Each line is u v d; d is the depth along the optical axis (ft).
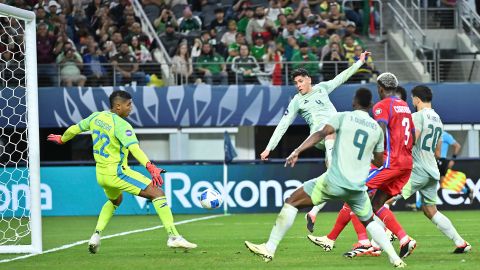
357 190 83.92
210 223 161.07
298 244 114.93
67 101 204.23
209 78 215.72
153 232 140.87
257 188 192.54
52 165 192.34
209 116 206.90
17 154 205.57
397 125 93.35
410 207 192.34
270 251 86.58
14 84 204.54
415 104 102.12
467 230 137.28
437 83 207.62
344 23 229.86
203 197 104.63
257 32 225.15
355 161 83.97
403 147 93.61
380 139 85.30
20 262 95.14
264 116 206.90
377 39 245.45
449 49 246.27
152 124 206.69
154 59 220.84
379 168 93.66
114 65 211.20
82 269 87.25
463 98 207.31
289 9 233.76
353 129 83.76
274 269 85.05
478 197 193.16
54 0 226.79
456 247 101.24
